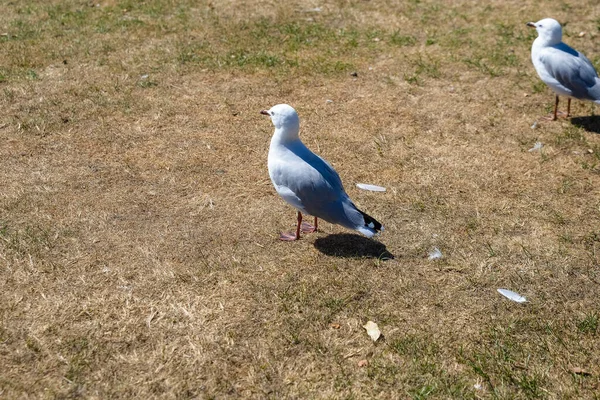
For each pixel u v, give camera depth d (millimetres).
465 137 2246
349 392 1464
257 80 2523
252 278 1706
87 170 2033
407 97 2453
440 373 1499
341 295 1670
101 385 1458
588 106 2430
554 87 2305
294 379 1485
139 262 1735
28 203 1895
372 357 1535
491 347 1562
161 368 1494
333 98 2434
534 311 1647
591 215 1928
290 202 1762
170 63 2604
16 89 2391
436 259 1777
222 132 2232
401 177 2055
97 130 2207
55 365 1488
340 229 1868
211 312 1615
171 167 2062
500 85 2541
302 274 1723
